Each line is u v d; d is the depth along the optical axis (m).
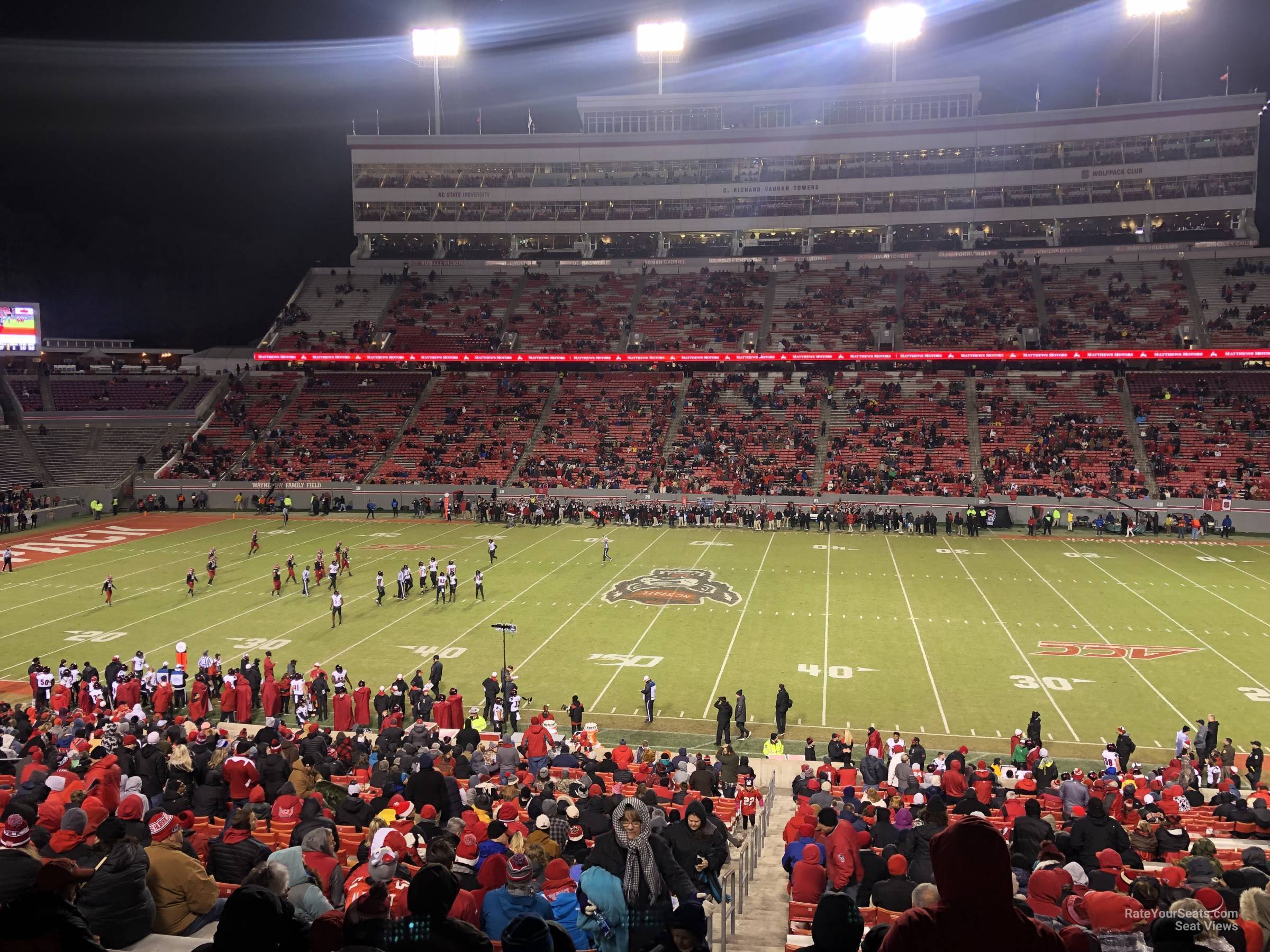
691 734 24.23
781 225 80.81
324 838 8.58
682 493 58.78
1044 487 55.88
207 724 22.94
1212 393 61.69
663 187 82.50
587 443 65.06
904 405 64.81
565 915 7.55
